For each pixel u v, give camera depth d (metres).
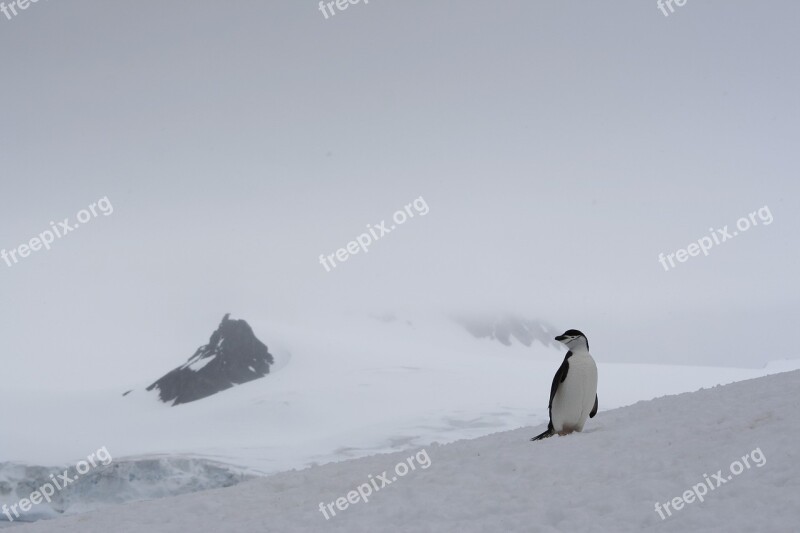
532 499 8.45
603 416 14.24
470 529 7.64
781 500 6.78
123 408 128.75
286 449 76.69
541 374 124.12
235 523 9.60
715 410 11.49
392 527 8.07
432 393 108.50
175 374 138.88
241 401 114.81
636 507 7.48
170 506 11.62
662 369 129.00
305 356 139.75
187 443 94.44
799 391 11.66
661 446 9.87
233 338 145.38
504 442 13.08
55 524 11.32
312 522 9.12
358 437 81.00
